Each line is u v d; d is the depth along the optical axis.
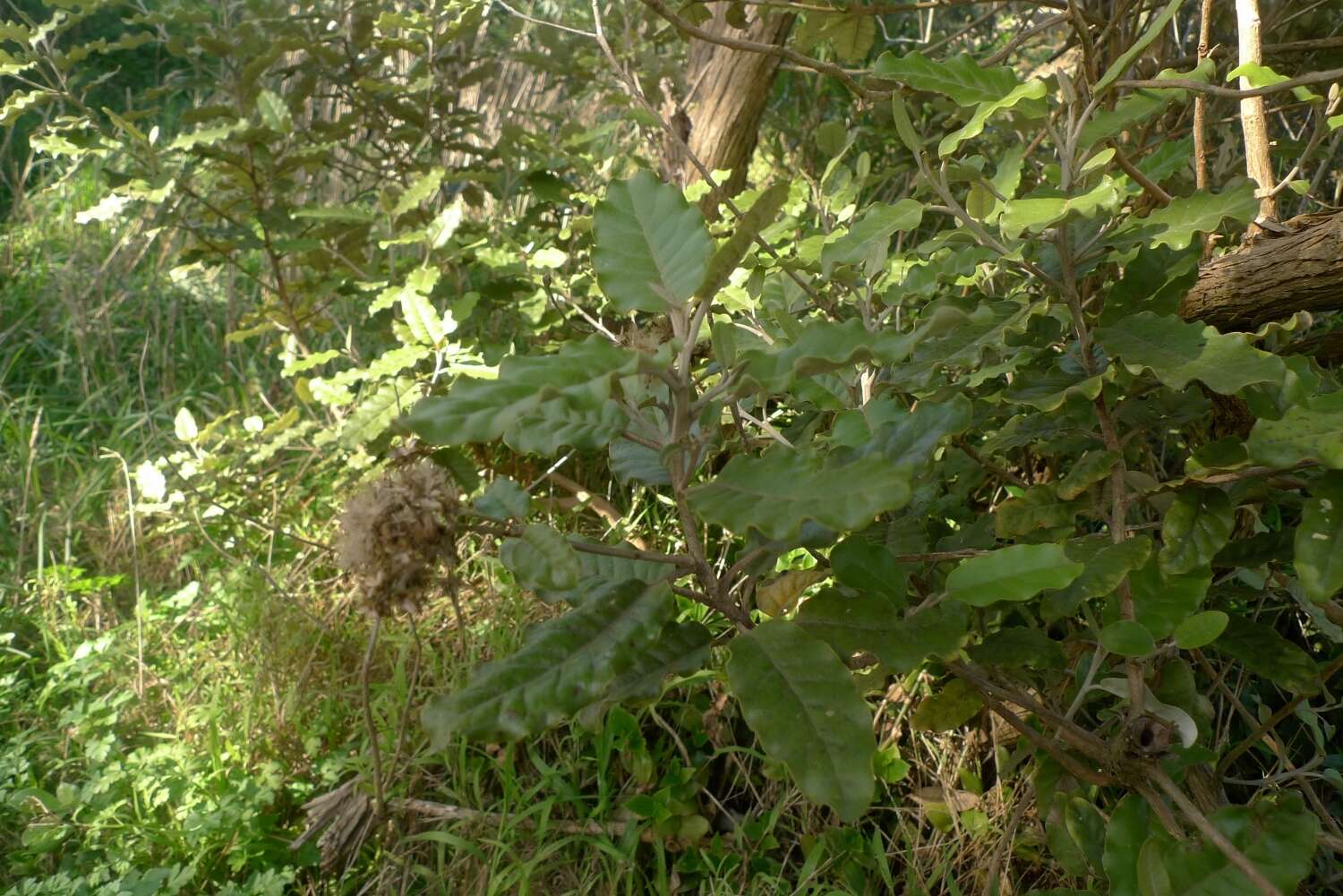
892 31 4.09
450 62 3.34
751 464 1.08
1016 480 1.81
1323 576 1.14
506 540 1.31
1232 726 2.03
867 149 3.62
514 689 1.09
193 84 3.29
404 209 2.88
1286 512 2.18
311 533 3.00
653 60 3.11
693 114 3.17
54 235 4.85
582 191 3.26
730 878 2.01
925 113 3.35
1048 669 1.55
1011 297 1.79
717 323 1.21
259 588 2.62
